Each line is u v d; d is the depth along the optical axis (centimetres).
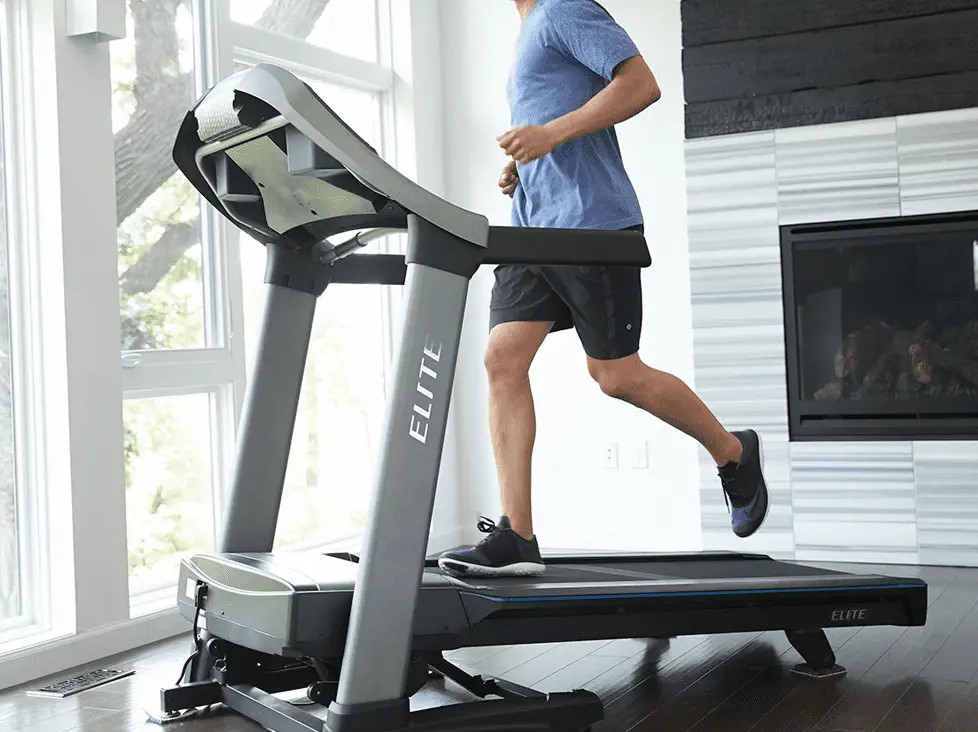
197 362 356
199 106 210
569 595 216
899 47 399
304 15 430
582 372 459
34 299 299
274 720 206
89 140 305
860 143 405
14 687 269
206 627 225
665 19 445
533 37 246
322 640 192
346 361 445
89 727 230
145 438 343
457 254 193
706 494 427
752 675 255
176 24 360
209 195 232
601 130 247
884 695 234
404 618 188
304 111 181
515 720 199
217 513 369
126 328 337
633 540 450
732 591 231
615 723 221
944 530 396
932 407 400
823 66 409
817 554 413
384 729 185
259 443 236
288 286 239
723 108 423
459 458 486
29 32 298
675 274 444
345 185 196
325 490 430
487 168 480
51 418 297
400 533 189
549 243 198
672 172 445
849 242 409
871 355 408
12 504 298
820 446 412
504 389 246
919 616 251
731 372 423
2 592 295
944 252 399
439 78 485
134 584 338
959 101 392
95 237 306
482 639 211
